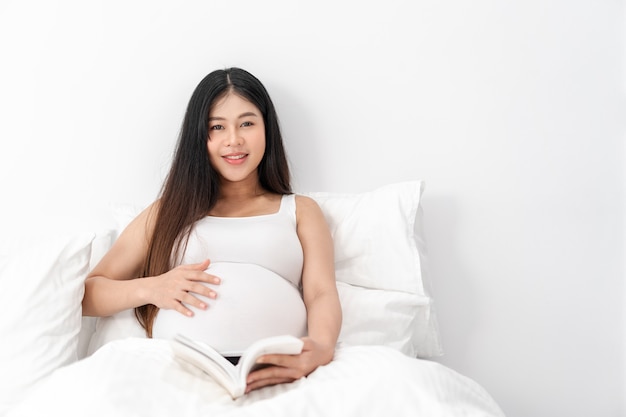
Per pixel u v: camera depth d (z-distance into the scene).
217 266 1.53
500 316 1.86
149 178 1.86
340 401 1.05
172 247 1.62
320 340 1.36
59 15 1.84
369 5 1.85
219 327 1.42
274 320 1.46
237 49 1.86
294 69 1.86
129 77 1.85
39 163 1.86
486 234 1.86
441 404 1.05
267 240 1.60
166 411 1.07
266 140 1.75
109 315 1.57
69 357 1.46
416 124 1.86
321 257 1.60
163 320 1.48
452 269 1.86
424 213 1.86
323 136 1.86
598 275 1.85
